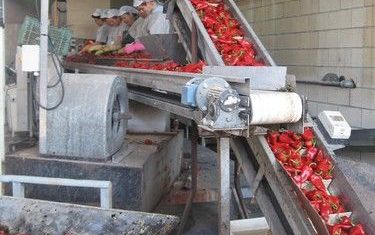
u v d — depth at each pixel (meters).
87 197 2.84
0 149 2.75
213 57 2.95
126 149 3.20
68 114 2.84
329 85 4.86
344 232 1.93
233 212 3.85
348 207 2.10
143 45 4.37
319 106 5.07
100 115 2.79
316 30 5.09
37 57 2.84
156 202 3.26
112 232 1.73
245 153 2.46
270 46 6.16
